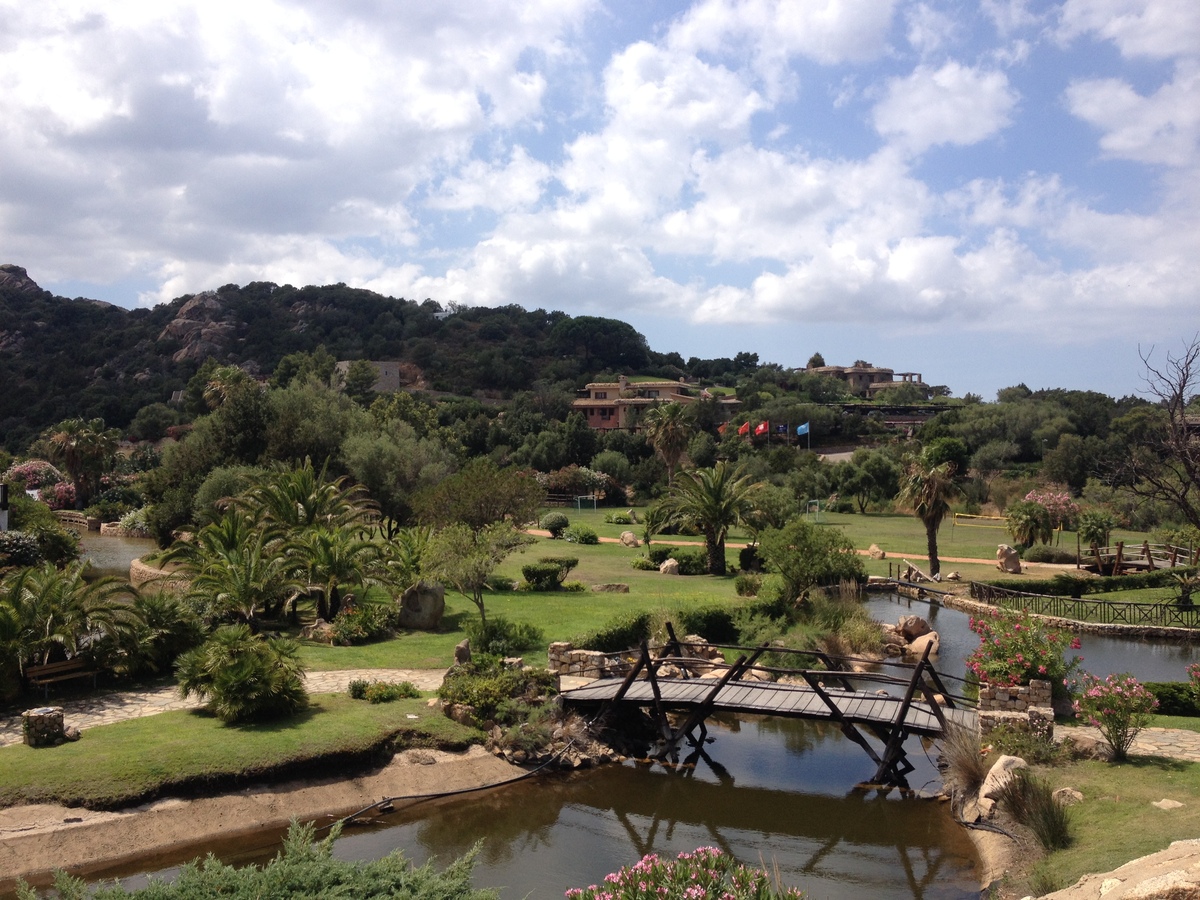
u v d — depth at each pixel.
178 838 13.99
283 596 27.77
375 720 17.95
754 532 42.31
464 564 25.16
